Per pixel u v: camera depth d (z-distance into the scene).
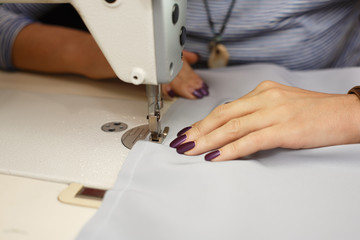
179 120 0.71
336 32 1.07
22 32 1.02
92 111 0.77
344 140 0.56
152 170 0.51
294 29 1.02
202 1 1.02
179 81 0.85
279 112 0.58
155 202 0.45
